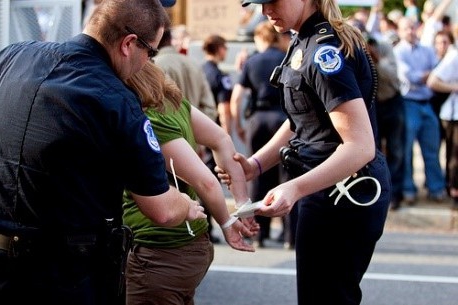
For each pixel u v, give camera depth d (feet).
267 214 12.58
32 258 10.36
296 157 13.43
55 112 10.16
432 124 33.27
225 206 12.82
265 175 27.07
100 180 10.44
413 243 29.66
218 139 13.84
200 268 13.00
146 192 10.66
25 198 10.30
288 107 13.46
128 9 10.43
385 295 22.88
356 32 13.08
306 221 13.53
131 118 10.32
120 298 11.07
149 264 12.73
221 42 30.07
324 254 13.56
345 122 12.55
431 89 33.06
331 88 12.58
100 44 10.57
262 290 23.17
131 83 11.83
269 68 26.91
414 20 35.60
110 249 10.67
